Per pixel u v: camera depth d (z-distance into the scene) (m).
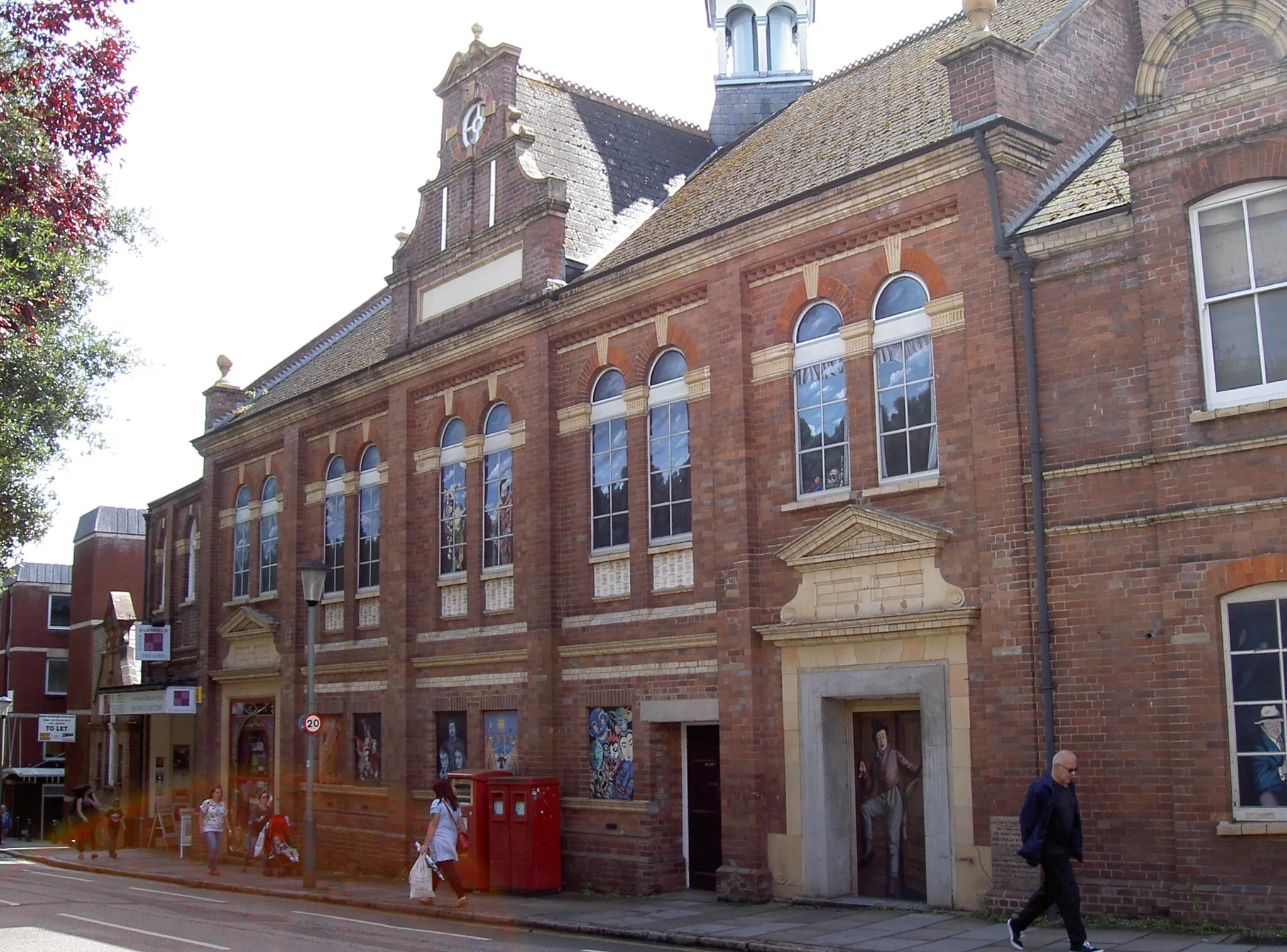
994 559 14.31
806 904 15.86
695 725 18.52
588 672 19.58
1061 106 16.45
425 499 23.91
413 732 23.23
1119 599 13.30
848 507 15.80
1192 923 12.18
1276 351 12.52
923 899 15.34
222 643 30.38
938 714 14.83
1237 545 12.38
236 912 17.72
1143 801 12.91
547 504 20.55
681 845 18.45
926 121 17.09
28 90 17.08
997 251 14.63
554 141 23.20
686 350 18.69
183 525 34.69
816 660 16.27
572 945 13.77
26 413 22.61
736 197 19.59
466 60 24.16
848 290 16.53
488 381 22.59
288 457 28.27
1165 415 13.04
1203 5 13.12
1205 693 12.41
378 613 25.08
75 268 21.48
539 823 18.70
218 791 24.66
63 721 46.31
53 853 32.56
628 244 21.62
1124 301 13.71
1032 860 11.25
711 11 27.31
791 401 17.12
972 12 15.93
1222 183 12.90
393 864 23.11
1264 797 12.06
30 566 54.81
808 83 26.47
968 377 14.86
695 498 18.14
